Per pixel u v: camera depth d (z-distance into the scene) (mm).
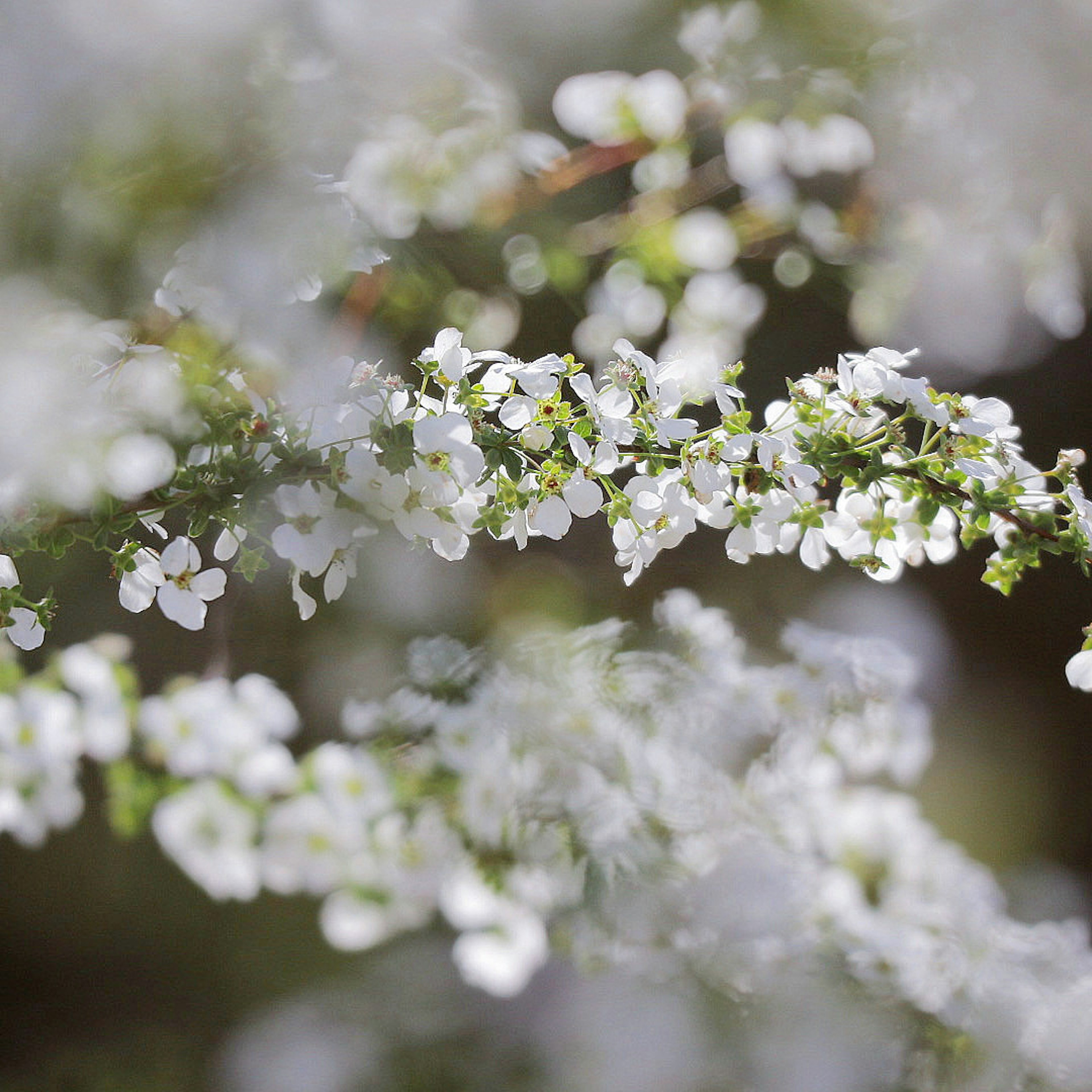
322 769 743
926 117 799
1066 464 698
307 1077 755
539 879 743
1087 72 787
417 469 685
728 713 756
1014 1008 744
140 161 727
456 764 744
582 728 748
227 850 741
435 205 773
